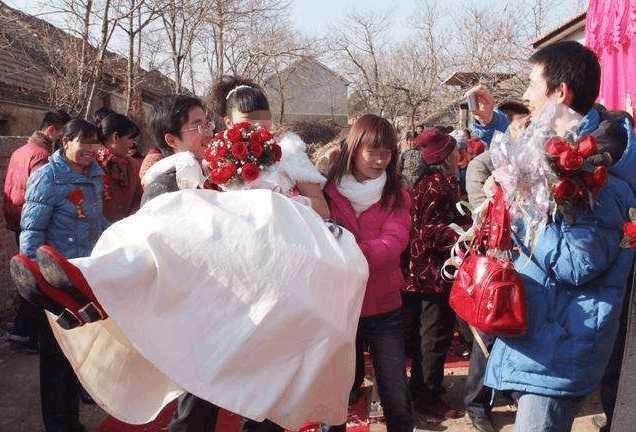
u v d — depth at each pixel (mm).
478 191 3770
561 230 2328
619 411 2160
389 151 3133
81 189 4004
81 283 2279
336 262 2566
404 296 4211
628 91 3982
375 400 4219
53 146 5633
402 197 3244
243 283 2402
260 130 2781
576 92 2541
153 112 3146
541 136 2297
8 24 11867
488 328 2387
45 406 3850
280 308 2398
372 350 3248
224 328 2389
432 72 33844
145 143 13000
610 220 2311
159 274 2365
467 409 4125
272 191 2627
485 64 24750
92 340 2709
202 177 2957
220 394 2355
